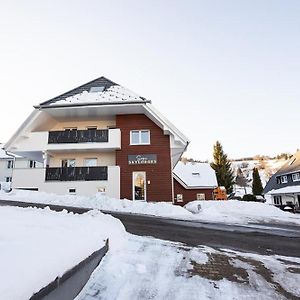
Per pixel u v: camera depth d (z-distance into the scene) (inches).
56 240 178.9
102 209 641.0
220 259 257.4
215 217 623.2
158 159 879.1
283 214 757.9
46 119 924.0
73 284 154.2
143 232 376.5
